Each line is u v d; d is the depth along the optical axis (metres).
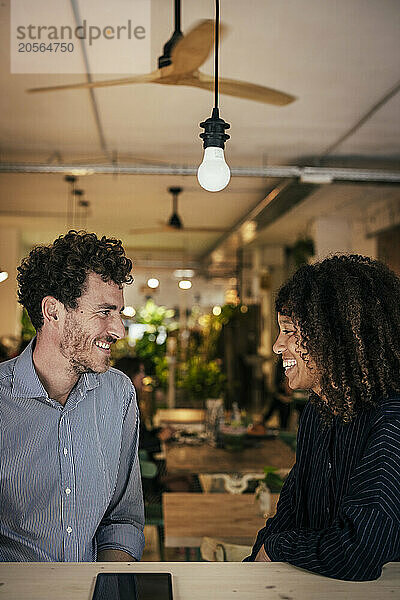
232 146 6.12
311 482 1.67
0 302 11.70
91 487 1.76
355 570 1.31
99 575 1.30
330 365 1.51
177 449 4.70
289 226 10.50
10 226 11.84
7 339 10.92
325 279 1.56
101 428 1.81
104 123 5.46
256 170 6.37
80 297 1.66
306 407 1.78
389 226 8.05
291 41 3.69
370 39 3.65
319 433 1.67
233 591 1.26
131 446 1.93
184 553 4.18
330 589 1.29
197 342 12.84
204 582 1.30
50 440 1.72
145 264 18.19
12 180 7.82
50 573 1.33
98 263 1.67
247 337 12.38
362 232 9.07
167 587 1.25
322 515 1.61
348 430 1.53
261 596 1.25
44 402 1.72
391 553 1.31
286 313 1.63
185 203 9.28
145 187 8.18
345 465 1.53
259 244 13.20
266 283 12.20
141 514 1.94
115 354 11.87
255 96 3.96
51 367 1.72
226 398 11.48
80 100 4.84
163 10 3.38
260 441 5.00
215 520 3.07
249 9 3.32
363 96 4.60
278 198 7.52
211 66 4.07
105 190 8.40
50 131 5.72
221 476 4.02
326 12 3.34
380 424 1.43
